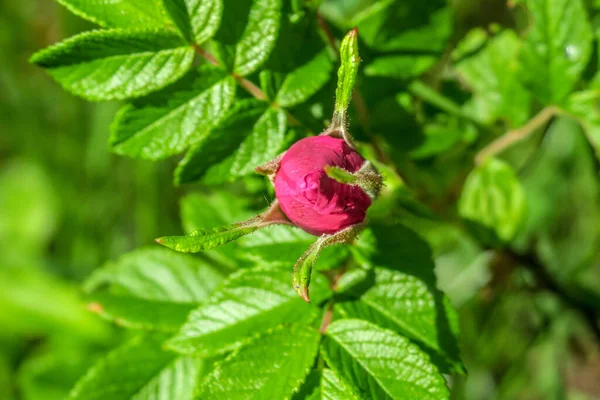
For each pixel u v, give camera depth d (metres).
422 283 0.37
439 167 0.45
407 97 0.42
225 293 0.36
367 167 0.34
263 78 0.37
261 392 0.34
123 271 0.41
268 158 0.37
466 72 0.44
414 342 0.36
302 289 0.32
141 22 0.36
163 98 0.36
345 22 0.41
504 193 0.43
